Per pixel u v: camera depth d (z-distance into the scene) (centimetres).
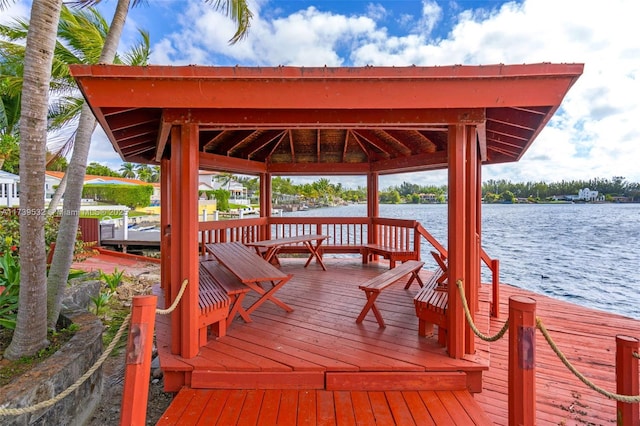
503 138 350
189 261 238
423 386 227
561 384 280
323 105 205
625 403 167
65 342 272
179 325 243
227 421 192
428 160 493
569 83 195
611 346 354
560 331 394
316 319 325
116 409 263
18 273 310
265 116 236
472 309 242
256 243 500
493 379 284
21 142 246
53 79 828
